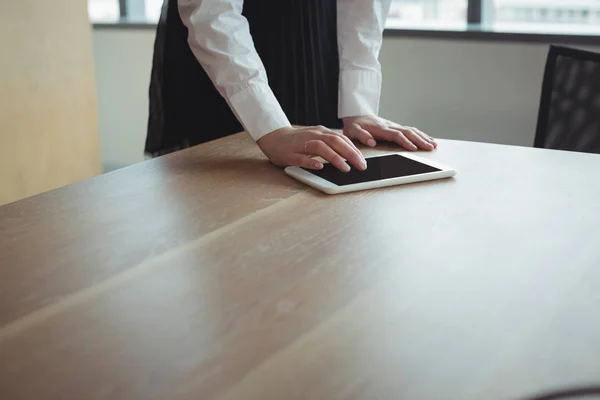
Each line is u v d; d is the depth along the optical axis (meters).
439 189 1.12
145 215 1.01
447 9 2.88
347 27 1.62
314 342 0.66
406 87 2.76
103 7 3.68
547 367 0.62
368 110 1.57
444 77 2.68
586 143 1.66
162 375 0.62
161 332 0.69
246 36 1.42
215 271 0.82
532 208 1.03
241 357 0.64
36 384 0.61
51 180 2.80
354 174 1.18
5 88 2.58
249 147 1.41
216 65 1.39
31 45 2.65
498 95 2.60
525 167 1.24
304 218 1.00
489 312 0.72
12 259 0.86
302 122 1.67
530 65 2.51
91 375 0.62
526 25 2.70
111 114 3.58
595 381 0.60
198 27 1.39
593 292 0.76
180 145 1.73
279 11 1.59
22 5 2.60
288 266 0.83
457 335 0.67
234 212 1.02
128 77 3.47
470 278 0.79
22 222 0.98
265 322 0.70
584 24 2.66
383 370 0.62
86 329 0.69
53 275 0.81
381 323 0.70
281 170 1.25
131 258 0.86
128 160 3.62
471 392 0.59
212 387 0.60
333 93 1.71
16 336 0.68
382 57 2.77
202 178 1.20
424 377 0.61
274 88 1.64
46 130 2.75
